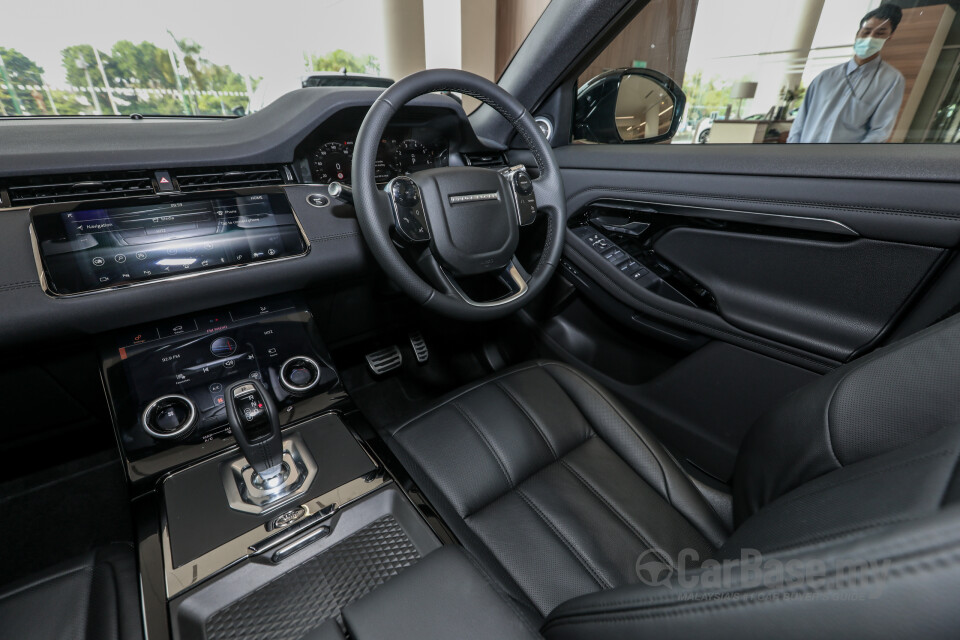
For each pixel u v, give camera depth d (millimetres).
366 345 1304
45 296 640
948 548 161
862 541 194
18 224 652
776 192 756
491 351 1438
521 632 329
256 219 825
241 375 790
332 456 705
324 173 952
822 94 1259
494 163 1199
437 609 344
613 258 1041
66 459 1018
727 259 861
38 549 887
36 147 711
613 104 1188
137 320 728
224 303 804
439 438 763
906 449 314
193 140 862
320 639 321
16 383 741
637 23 1121
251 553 559
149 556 551
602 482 733
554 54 1023
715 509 728
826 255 732
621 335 1125
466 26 2604
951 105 1048
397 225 727
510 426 785
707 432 957
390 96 708
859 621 180
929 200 610
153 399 718
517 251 1245
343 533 588
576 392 871
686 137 1237
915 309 664
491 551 622
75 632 432
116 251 703
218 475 670
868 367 482
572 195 1103
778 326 814
